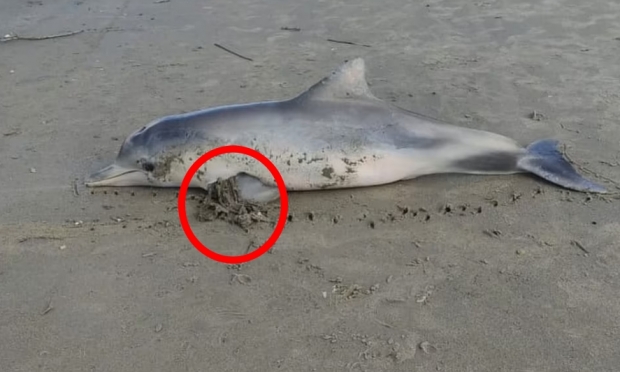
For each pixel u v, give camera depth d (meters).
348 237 2.84
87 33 4.71
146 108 3.74
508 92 3.74
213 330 2.51
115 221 2.95
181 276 2.70
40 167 3.27
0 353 2.46
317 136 2.97
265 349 2.45
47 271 2.74
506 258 2.72
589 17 4.63
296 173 2.99
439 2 5.03
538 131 3.38
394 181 3.07
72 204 3.04
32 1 5.40
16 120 3.65
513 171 3.08
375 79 3.95
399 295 2.60
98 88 3.96
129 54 4.39
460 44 4.34
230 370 2.39
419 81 3.91
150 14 5.04
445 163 3.04
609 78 3.83
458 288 2.62
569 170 3.04
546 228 2.84
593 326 2.47
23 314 2.59
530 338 2.45
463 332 2.47
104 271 2.73
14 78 4.11
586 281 2.62
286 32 4.65
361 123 3.00
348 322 2.52
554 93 3.71
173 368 2.41
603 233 2.80
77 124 3.60
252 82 3.99
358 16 4.86
